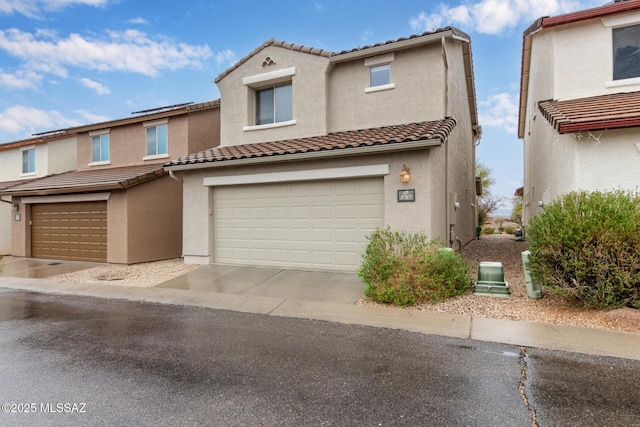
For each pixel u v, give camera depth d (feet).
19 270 41.09
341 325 19.69
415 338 17.38
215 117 53.16
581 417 10.59
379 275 23.62
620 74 32.86
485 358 14.89
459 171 47.24
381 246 24.88
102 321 21.20
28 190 48.57
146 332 19.04
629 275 18.45
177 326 20.02
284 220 35.01
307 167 33.27
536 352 15.40
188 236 39.37
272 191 35.63
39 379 13.61
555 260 20.17
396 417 10.72
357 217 31.96
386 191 30.27
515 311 20.57
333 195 32.96
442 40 34.86
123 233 42.83
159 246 45.96
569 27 34.53
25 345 17.29
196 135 50.29
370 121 38.09
